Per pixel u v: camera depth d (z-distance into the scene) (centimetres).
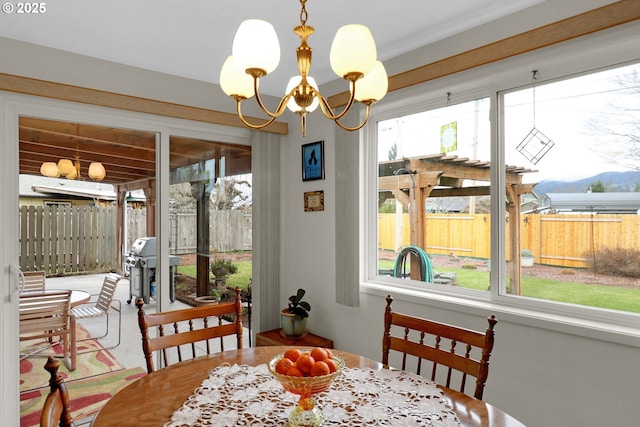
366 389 140
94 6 201
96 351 278
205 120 311
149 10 206
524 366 208
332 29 231
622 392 177
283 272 363
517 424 116
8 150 237
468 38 232
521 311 214
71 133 265
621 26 176
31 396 247
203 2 199
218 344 345
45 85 241
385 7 207
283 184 365
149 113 285
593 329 183
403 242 288
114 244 285
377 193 305
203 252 328
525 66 212
